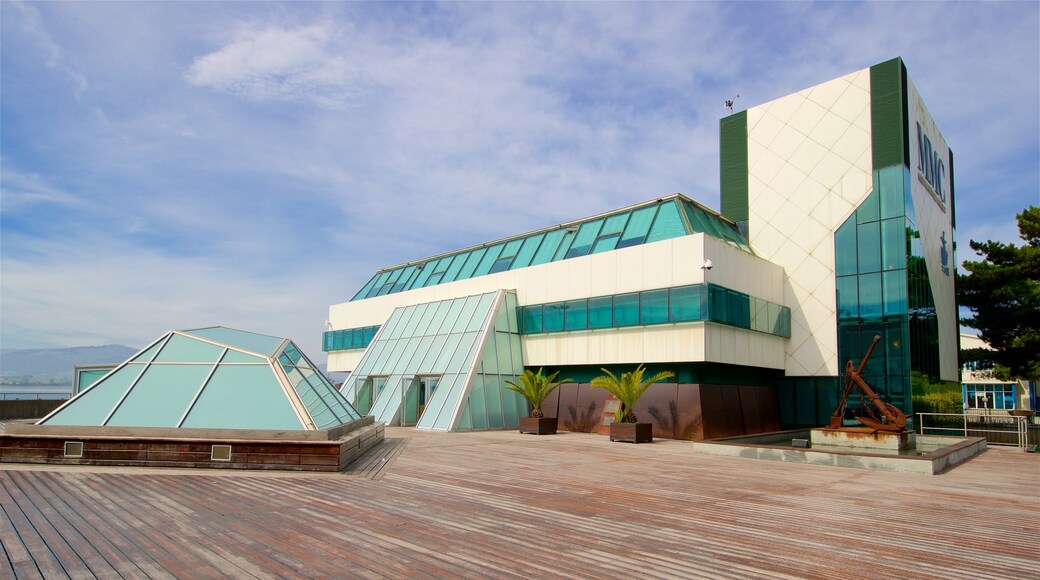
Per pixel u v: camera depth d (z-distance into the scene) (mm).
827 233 27516
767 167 29938
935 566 6672
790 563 6656
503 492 10656
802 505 9961
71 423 12789
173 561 6340
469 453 16734
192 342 15352
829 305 27094
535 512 9008
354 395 32438
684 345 23391
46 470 11664
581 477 12664
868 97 26922
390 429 25984
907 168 26047
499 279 31453
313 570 6121
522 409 28125
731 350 24219
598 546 7188
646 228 27266
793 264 28500
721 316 23438
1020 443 21703
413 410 29453
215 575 5930
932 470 14055
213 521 8039
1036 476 14180
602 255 26750
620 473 13398
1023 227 27406
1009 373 29547
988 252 28141
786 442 21938
